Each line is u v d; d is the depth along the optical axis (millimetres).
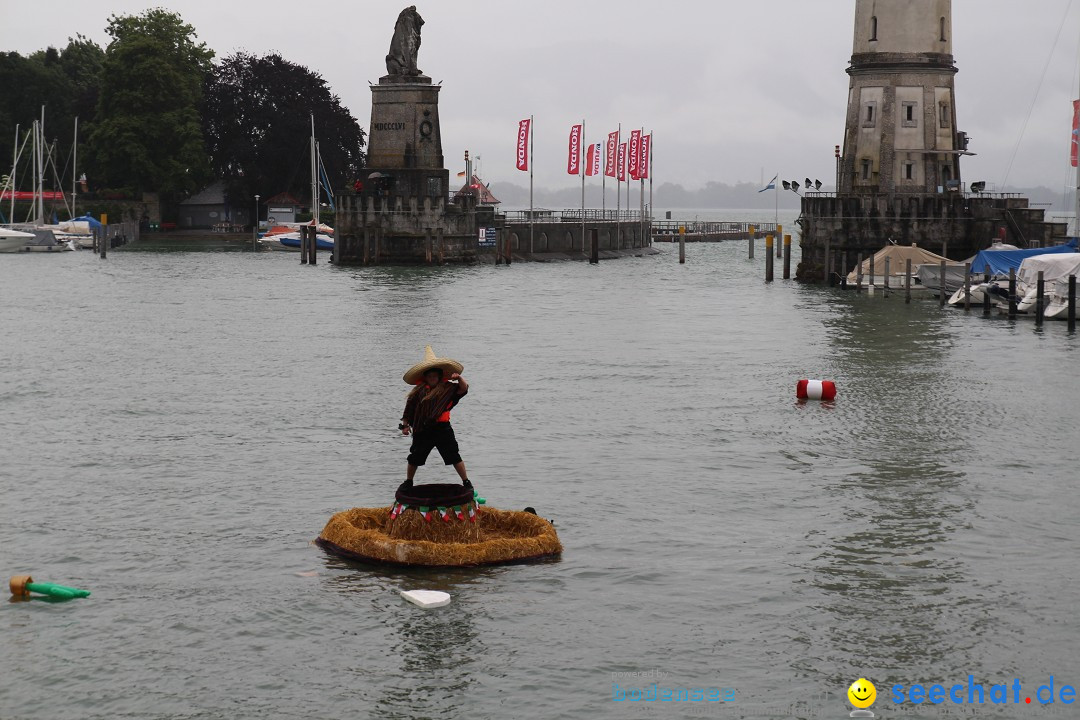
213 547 29406
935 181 109188
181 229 194875
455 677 23016
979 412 45906
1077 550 29500
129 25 184500
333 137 190250
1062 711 21859
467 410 45719
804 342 66375
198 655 23797
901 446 40125
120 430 42250
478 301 91375
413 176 132250
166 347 63531
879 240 105812
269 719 21609
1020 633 24750
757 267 140375
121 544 29641
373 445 40156
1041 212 100938
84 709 21859
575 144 156125
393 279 112875
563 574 27703
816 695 22406
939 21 108562
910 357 60469
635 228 172625
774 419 44469
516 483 35250
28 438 40906
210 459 38125
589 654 23891
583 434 41688
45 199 186250
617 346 64438
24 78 199500
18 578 26453
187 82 183875
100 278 113375
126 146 176750
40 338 67500
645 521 31609
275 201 187875
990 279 84875
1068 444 40531
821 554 29172
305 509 32594
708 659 23703
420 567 27891
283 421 43844
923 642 24406
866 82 109750
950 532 30859
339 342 65688
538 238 148875
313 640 24438
